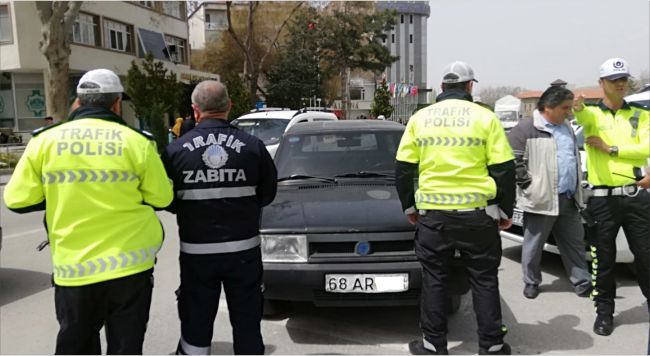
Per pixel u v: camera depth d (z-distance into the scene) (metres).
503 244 6.40
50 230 2.46
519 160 4.37
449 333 3.83
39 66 21.91
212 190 2.70
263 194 2.93
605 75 3.66
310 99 40.94
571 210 4.45
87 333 2.51
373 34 41.56
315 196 4.12
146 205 2.58
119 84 2.61
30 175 2.43
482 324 3.19
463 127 3.09
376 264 3.43
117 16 26.30
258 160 2.82
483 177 3.11
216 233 2.70
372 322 3.99
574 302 4.39
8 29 21.38
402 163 3.26
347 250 3.51
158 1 30.05
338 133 4.94
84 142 2.43
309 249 3.50
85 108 2.52
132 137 2.51
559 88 4.31
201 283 2.74
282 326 3.94
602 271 3.75
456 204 3.09
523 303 4.38
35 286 5.02
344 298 3.48
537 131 4.37
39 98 23.33
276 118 10.41
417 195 3.27
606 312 3.75
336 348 3.56
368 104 69.81
